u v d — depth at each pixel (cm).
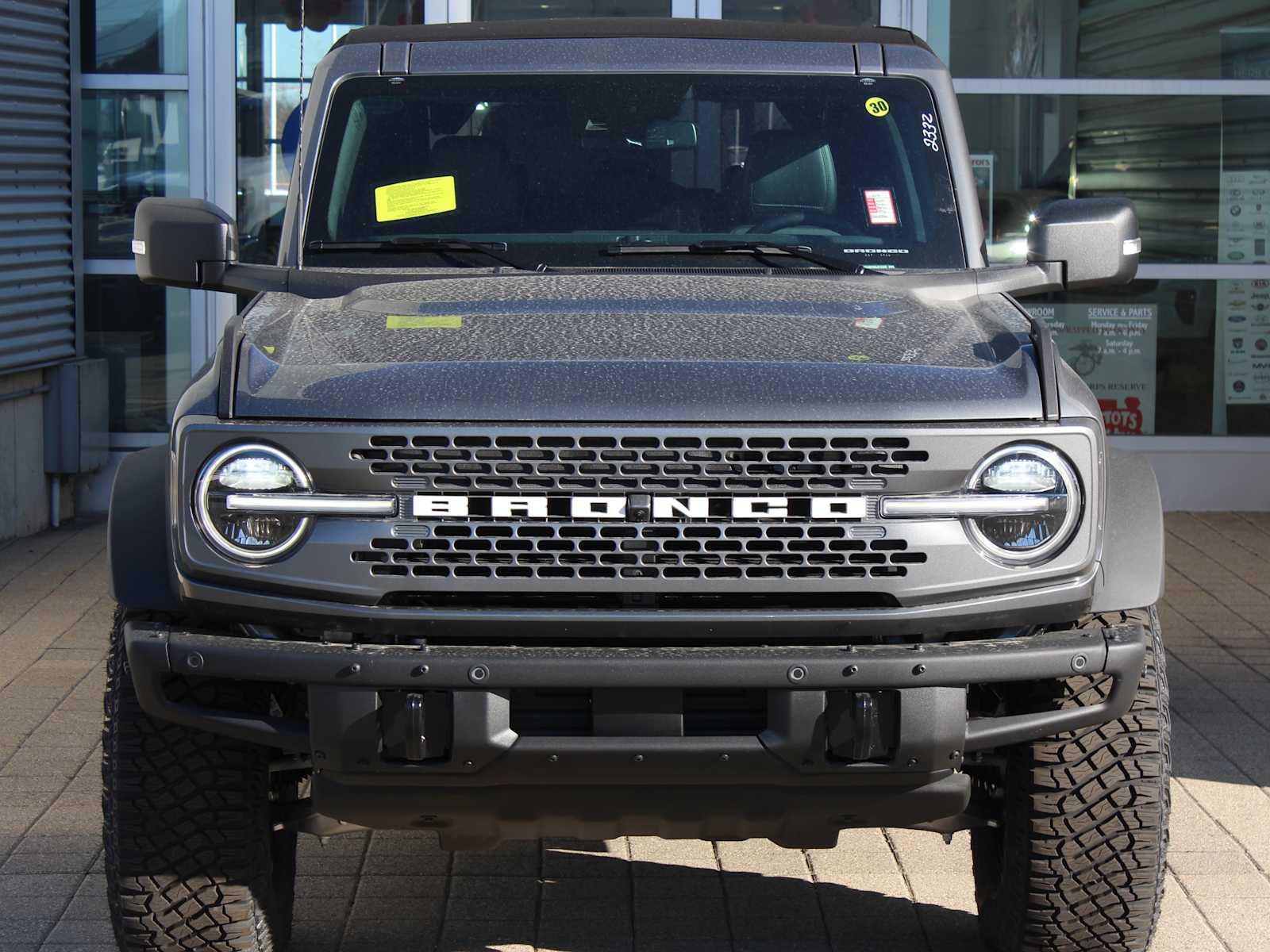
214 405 328
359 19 989
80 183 977
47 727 590
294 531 321
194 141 988
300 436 319
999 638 339
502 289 396
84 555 873
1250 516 988
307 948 416
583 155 448
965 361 344
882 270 431
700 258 427
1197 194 997
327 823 383
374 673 314
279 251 447
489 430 318
